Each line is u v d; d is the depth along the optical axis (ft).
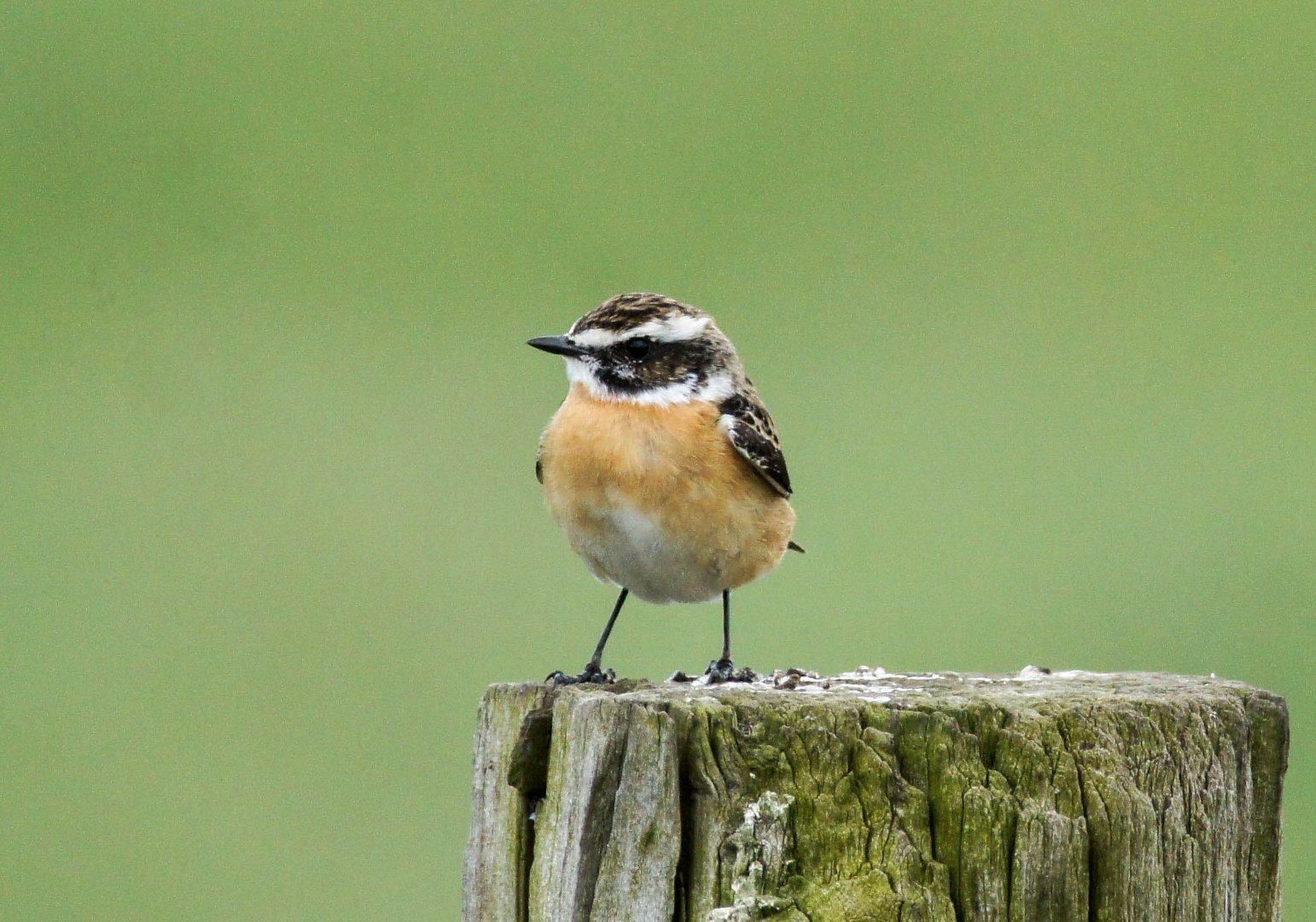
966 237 63.67
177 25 71.15
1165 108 69.00
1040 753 22.04
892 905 21.27
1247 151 67.26
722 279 60.75
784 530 32.89
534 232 63.52
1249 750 23.62
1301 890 42.80
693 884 21.77
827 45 72.38
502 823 24.47
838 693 23.66
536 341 32.50
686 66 71.61
